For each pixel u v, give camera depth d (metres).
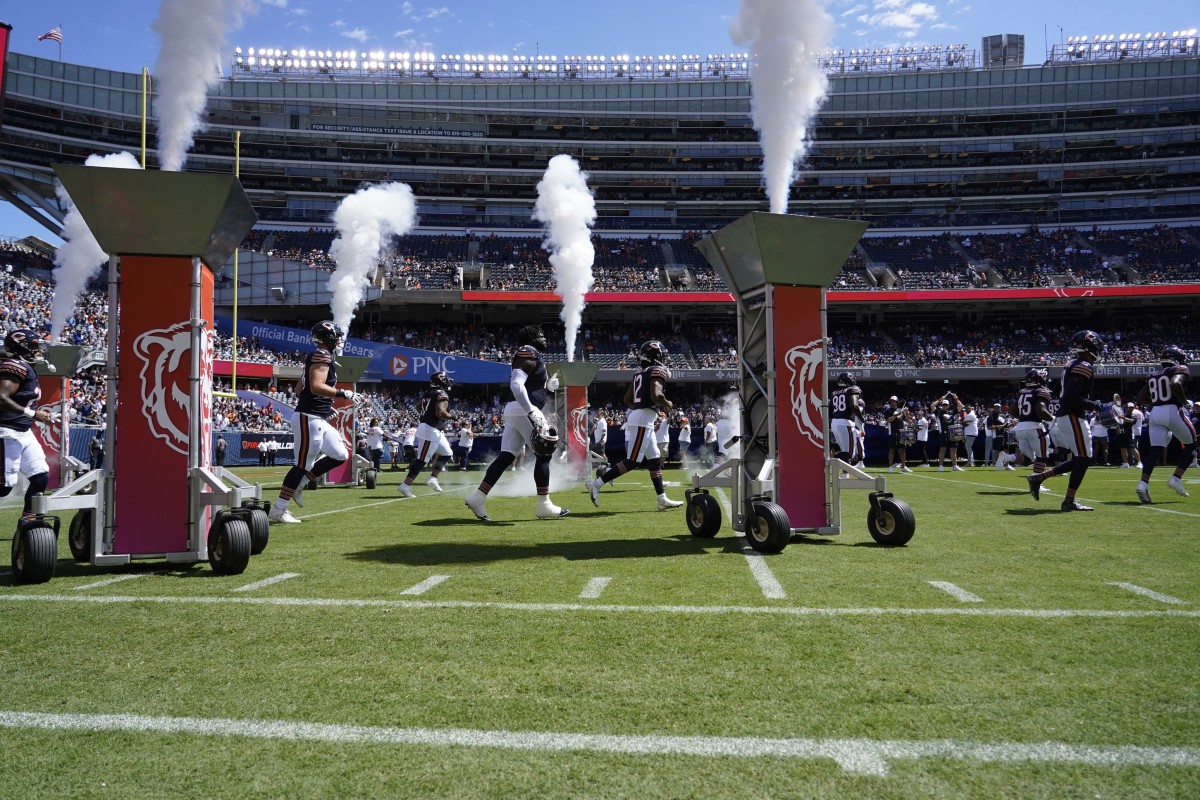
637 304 37.44
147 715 2.54
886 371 35.56
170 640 3.37
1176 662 3.02
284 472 21.97
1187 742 2.30
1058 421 8.68
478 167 46.06
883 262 42.34
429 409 11.81
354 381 14.89
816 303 6.12
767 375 5.95
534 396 7.75
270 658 3.11
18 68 38.44
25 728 2.44
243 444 26.58
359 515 8.55
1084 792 2.01
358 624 3.61
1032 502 9.73
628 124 47.66
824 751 2.25
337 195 44.72
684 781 2.07
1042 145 46.34
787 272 5.96
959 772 2.12
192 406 5.20
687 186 47.22
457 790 2.03
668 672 2.92
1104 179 45.81
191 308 5.20
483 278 39.34
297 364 34.00
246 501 5.86
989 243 43.69
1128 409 20.52
